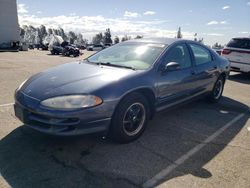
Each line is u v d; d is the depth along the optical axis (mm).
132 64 4297
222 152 3752
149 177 3025
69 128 3281
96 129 3416
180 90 4723
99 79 3615
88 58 4973
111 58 4660
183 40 5113
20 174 2953
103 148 3641
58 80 3646
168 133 4328
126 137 3777
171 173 3127
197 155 3617
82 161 3279
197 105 6105
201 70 5309
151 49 4582
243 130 4648
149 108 4152
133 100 3758
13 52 29234
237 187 2934
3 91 6586
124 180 2939
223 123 4961
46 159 3281
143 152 3605
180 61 4789
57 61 16750
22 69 11148
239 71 10914
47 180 2865
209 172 3199
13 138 3797
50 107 3264
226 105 6227
